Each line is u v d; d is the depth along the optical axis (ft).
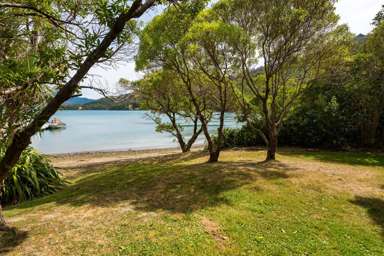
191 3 16.72
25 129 12.09
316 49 35.70
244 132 61.57
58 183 33.94
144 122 236.63
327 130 53.88
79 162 64.28
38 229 17.84
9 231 17.33
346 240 18.52
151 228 18.12
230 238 17.76
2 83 10.24
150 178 31.40
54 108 11.64
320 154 47.55
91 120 271.90
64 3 12.37
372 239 18.78
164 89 51.80
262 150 53.26
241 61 34.22
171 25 32.89
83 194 26.63
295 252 16.90
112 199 24.25
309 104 57.31
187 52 33.32
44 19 12.52
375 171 34.58
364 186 28.37
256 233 18.61
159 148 95.81
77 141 118.32
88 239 16.58
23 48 12.74
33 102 14.01
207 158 47.03
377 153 48.26
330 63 37.42
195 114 59.06
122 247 15.87
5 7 10.96
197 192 25.49
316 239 18.44
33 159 32.71
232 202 23.09
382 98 49.96
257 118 58.03
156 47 33.30
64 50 11.34
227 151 54.49
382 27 48.19
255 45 34.17
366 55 48.98
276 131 40.37
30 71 10.12
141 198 24.35
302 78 38.52
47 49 11.25
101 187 29.35
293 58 36.19
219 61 33.91
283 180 28.91
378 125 53.47
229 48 32.32
